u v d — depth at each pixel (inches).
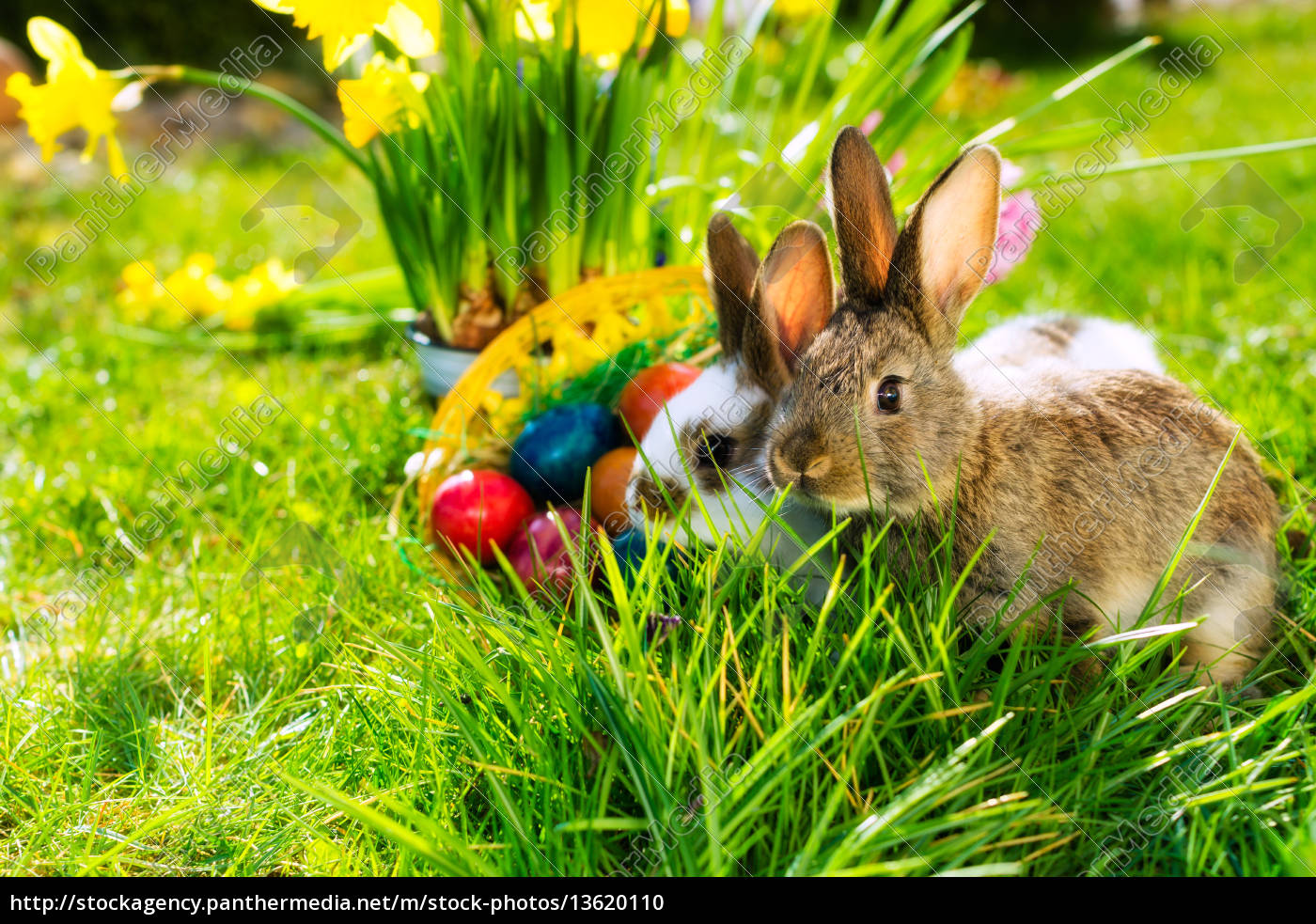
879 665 32.8
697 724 31.1
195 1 102.3
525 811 31.6
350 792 33.3
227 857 32.3
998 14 135.8
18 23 102.7
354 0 37.3
